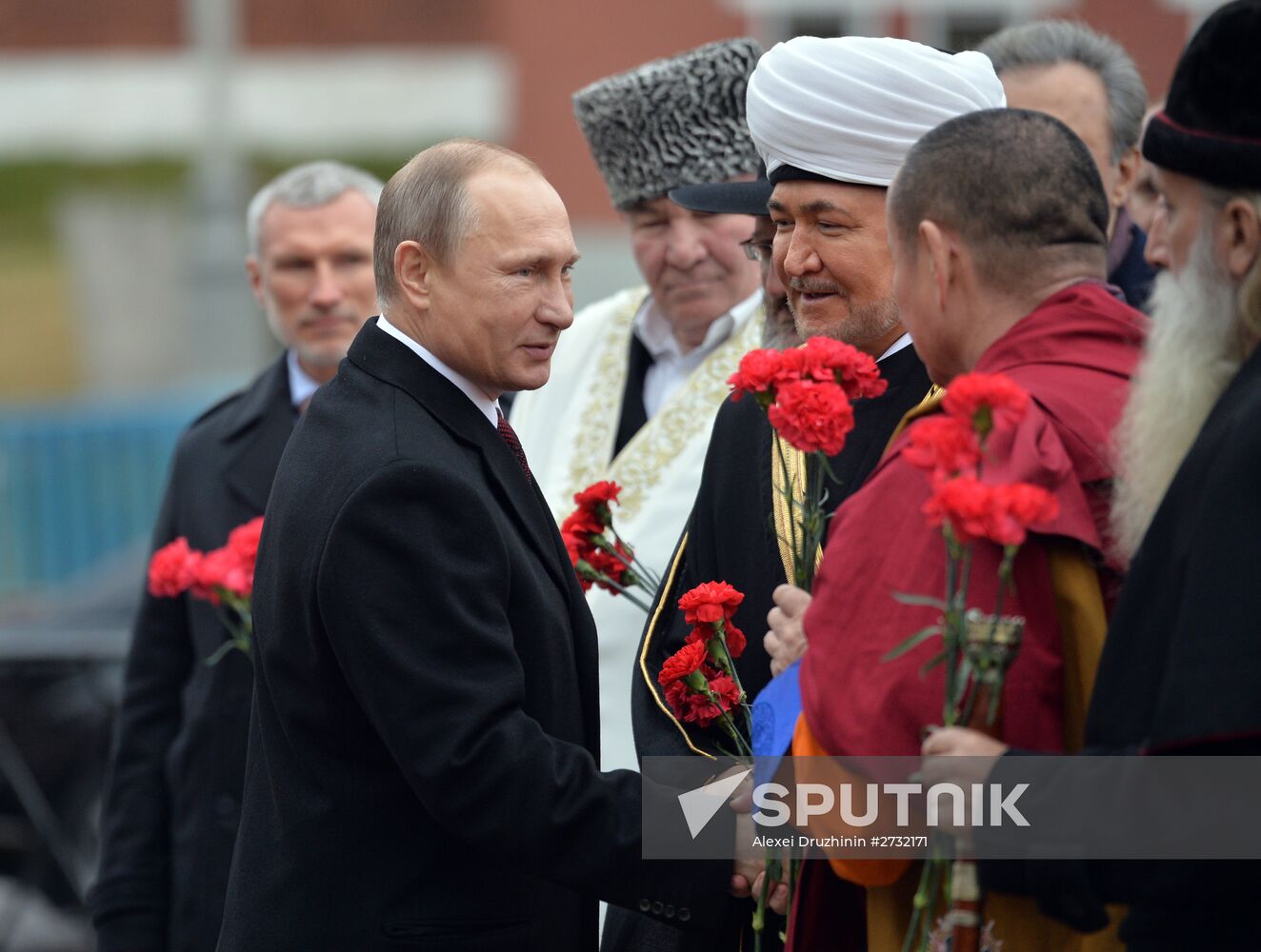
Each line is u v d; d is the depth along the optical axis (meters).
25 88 57.47
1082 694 6.45
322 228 11.12
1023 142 6.71
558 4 43.62
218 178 40.44
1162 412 6.23
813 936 7.23
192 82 57.47
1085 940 6.70
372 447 7.41
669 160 10.31
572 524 8.64
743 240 10.39
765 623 8.09
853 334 7.91
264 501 10.80
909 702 6.36
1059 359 6.68
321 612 7.29
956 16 39.09
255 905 7.59
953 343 6.86
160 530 11.16
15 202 56.50
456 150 7.75
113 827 10.87
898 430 6.94
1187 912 6.04
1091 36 11.17
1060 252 6.73
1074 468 6.52
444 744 7.13
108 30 57.50
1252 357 6.09
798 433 6.84
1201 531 5.87
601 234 38.41
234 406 11.35
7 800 15.21
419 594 7.22
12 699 15.38
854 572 6.57
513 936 7.60
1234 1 6.08
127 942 10.70
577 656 8.02
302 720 7.52
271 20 54.31
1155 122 6.27
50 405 39.69
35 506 30.23
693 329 10.60
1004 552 6.25
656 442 10.28
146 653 10.99
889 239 7.04
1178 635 5.84
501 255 7.55
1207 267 6.14
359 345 7.86
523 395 11.27
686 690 7.79
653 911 7.43
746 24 42.12
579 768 7.34
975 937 6.38
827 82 7.64
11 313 52.34
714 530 8.44
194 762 10.52
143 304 53.22
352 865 7.46
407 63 54.06
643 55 43.44
